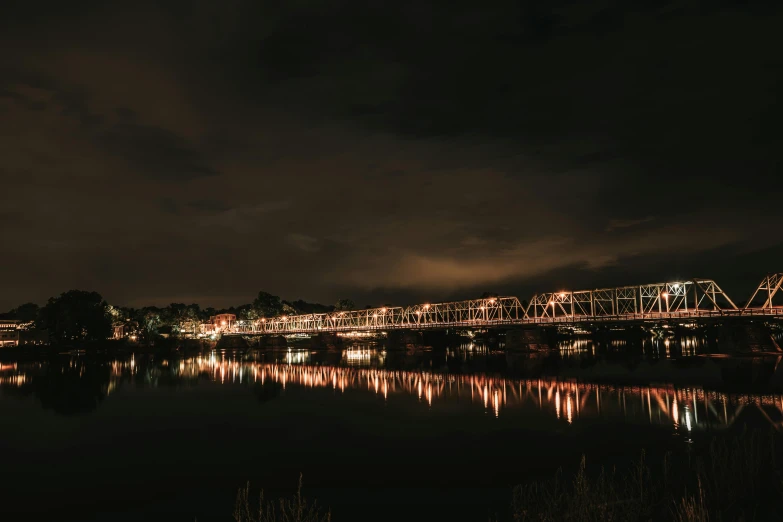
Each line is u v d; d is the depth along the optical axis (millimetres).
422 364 140500
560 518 24109
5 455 44688
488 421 54438
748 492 24266
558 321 155375
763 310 116812
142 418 61406
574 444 43438
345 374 113062
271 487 35156
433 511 29578
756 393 71438
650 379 90312
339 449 44562
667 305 134625
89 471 39750
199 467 40250
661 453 39469
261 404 70312
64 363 159125
